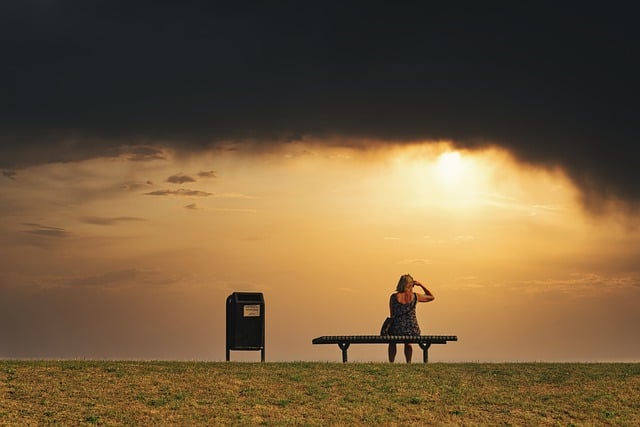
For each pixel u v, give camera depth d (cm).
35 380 2073
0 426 1761
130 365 2270
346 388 2083
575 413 1936
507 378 2212
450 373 2258
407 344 2497
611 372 2295
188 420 1836
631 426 1864
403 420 1875
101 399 1948
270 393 2028
